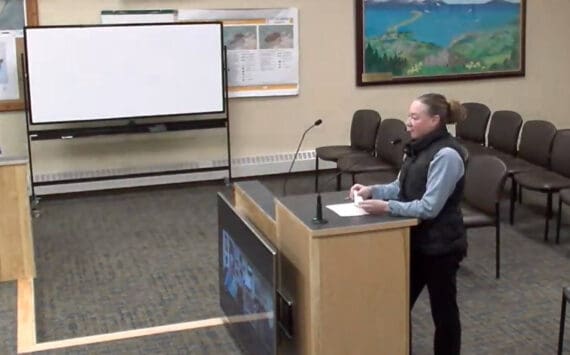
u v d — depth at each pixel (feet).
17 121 21.63
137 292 14.47
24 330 12.62
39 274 15.55
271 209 10.98
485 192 14.75
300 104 24.22
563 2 26.45
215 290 14.51
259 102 23.81
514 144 20.08
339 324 9.14
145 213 20.17
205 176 23.53
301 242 9.23
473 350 11.71
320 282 8.95
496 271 14.88
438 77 25.36
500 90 26.27
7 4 20.98
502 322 12.74
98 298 14.19
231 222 11.44
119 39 21.31
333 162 23.66
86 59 21.11
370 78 24.66
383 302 9.27
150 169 23.02
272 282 9.39
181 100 22.21
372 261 9.11
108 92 21.48
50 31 20.66
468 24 25.35
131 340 12.19
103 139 22.45
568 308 13.01
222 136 23.56
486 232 17.75
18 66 21.34
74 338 12.37
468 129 22.15
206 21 22.20
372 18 24.31
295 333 9.71
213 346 11.91
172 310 13.55
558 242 16.85
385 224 9.03
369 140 21.20
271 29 23.44
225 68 22.58
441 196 9.29
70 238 18.02
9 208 14.88
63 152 22.20
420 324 12.66
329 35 24.12
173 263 16.11
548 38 26.55
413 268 9.98
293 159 23.76
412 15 24.67
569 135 17.60
